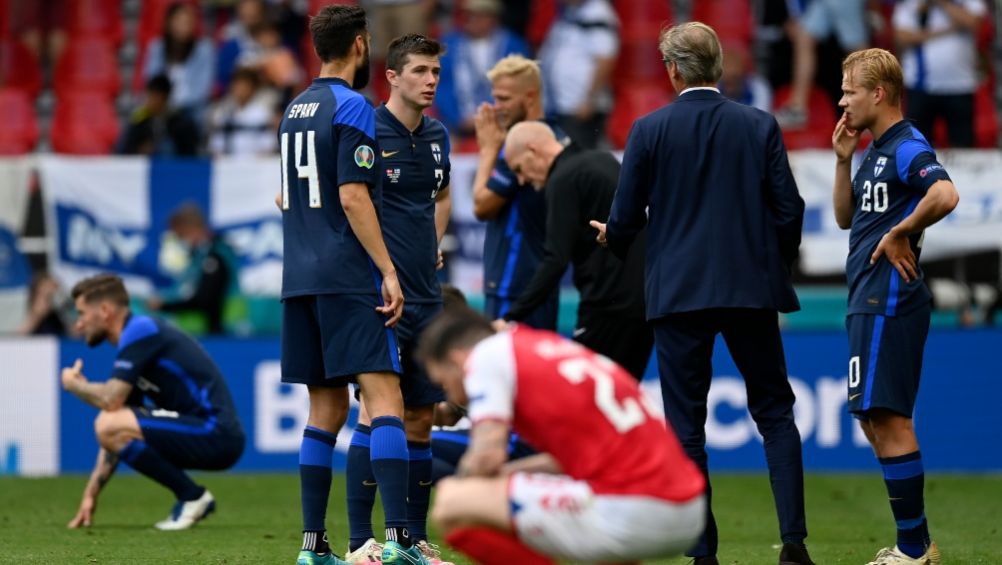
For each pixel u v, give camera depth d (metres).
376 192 19.73
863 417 20.69
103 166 39.72
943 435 38.22
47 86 51.31
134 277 39.69
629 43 49.31
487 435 13.81
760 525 28.20
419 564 19.69
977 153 38.12
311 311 19.92
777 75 46.12
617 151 43.94
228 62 47.34
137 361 27.69
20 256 39.75
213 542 24.69
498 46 46.25
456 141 45.44
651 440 13.89
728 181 19.56
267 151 45.84
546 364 13.99
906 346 19.88
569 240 24.42
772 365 19.94
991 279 38.19
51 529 27.06
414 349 21.36
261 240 39.72
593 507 13.72
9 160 39.69
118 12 52.59
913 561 20.31
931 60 42.84
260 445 38.75
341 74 20.12
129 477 38.31
